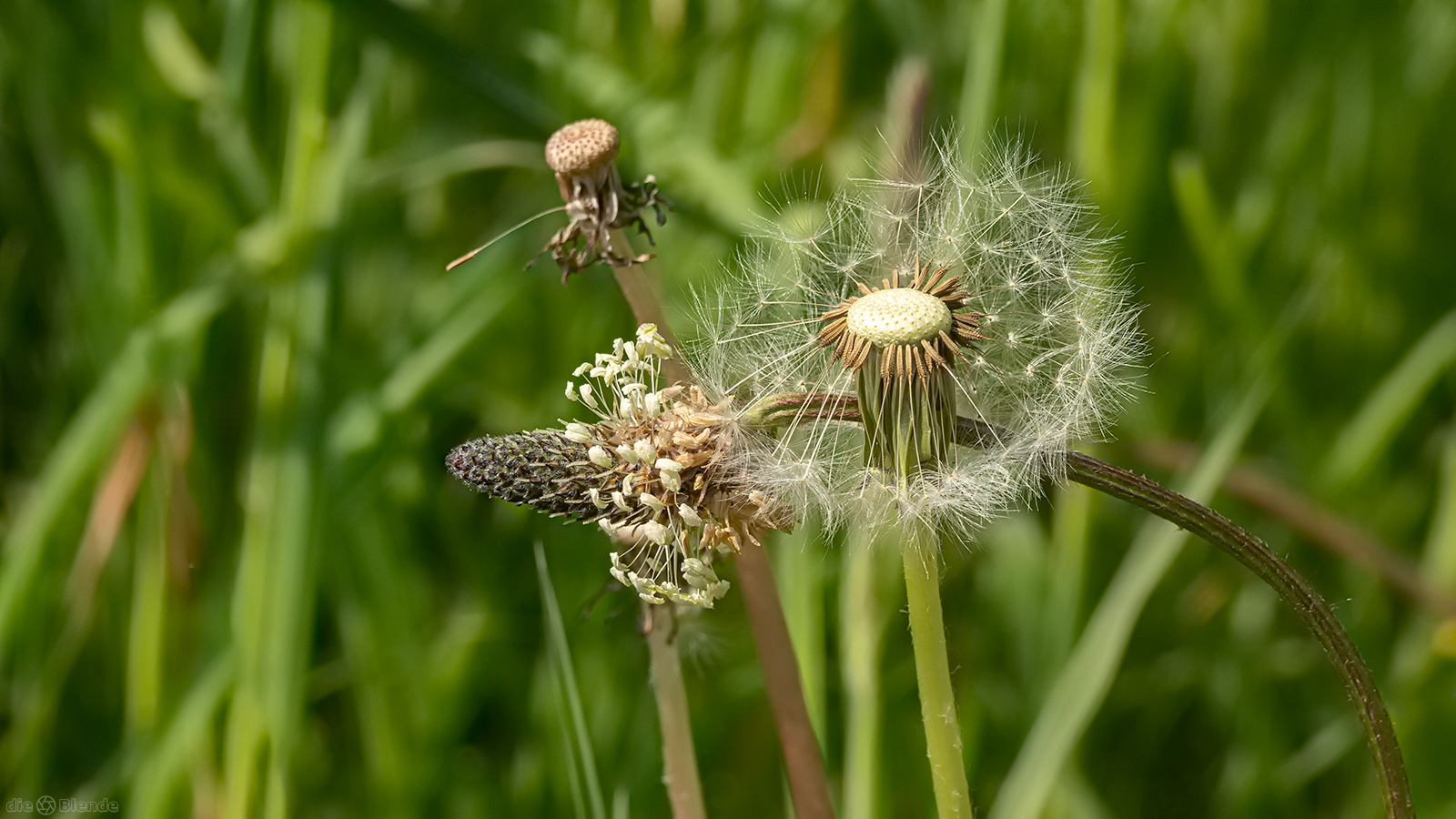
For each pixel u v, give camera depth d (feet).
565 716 1.53
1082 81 1.71
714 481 1.39
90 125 1.80
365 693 1.75
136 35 1.85
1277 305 1.97
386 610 1.76
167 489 1.74
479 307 1.80
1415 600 1.70
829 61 1.90
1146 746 1.93
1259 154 2.02
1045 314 1.42
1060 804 1.69
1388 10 1.95
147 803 1.65
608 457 1.38
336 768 1.91
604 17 2.07
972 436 1.37
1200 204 1.69
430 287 1.99
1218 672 1.89
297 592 1.64
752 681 1.80
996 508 1.38
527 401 1.99
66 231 1.92
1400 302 2.02
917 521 1.36
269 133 2.00
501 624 1.86
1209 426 1.86
